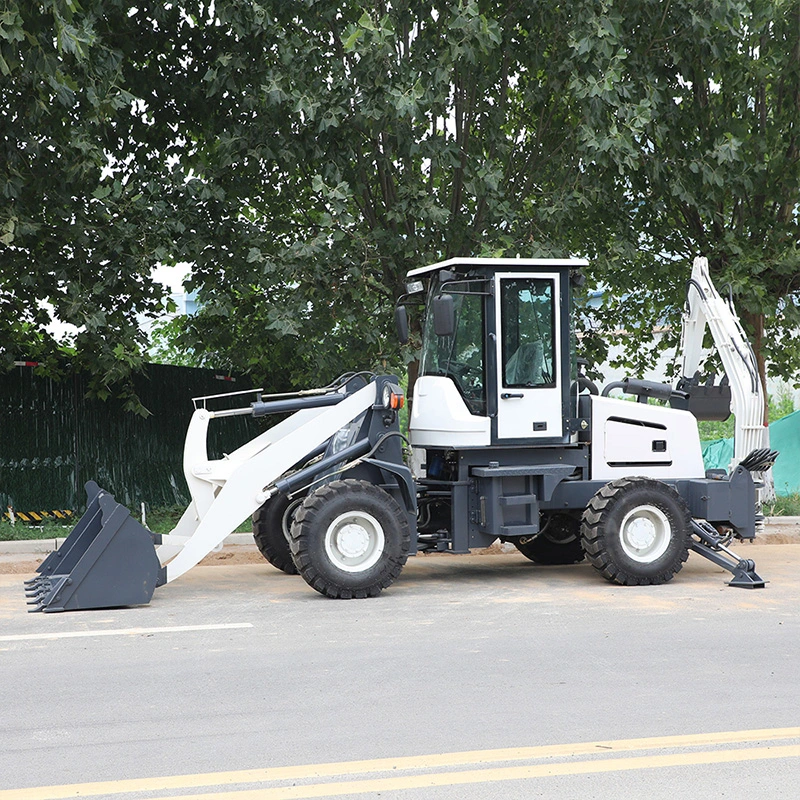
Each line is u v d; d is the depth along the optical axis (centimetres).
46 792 429
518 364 995
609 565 979
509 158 1410
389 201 1384
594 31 1249
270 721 532
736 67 1449
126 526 878
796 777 445
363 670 643
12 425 1394
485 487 992
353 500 919
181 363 1759
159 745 493
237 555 1209
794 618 815
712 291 1110
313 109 1209
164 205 1269
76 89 1016
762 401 1083
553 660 668
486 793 427
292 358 1464
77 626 795
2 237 1136
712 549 1010
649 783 438
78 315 1242
